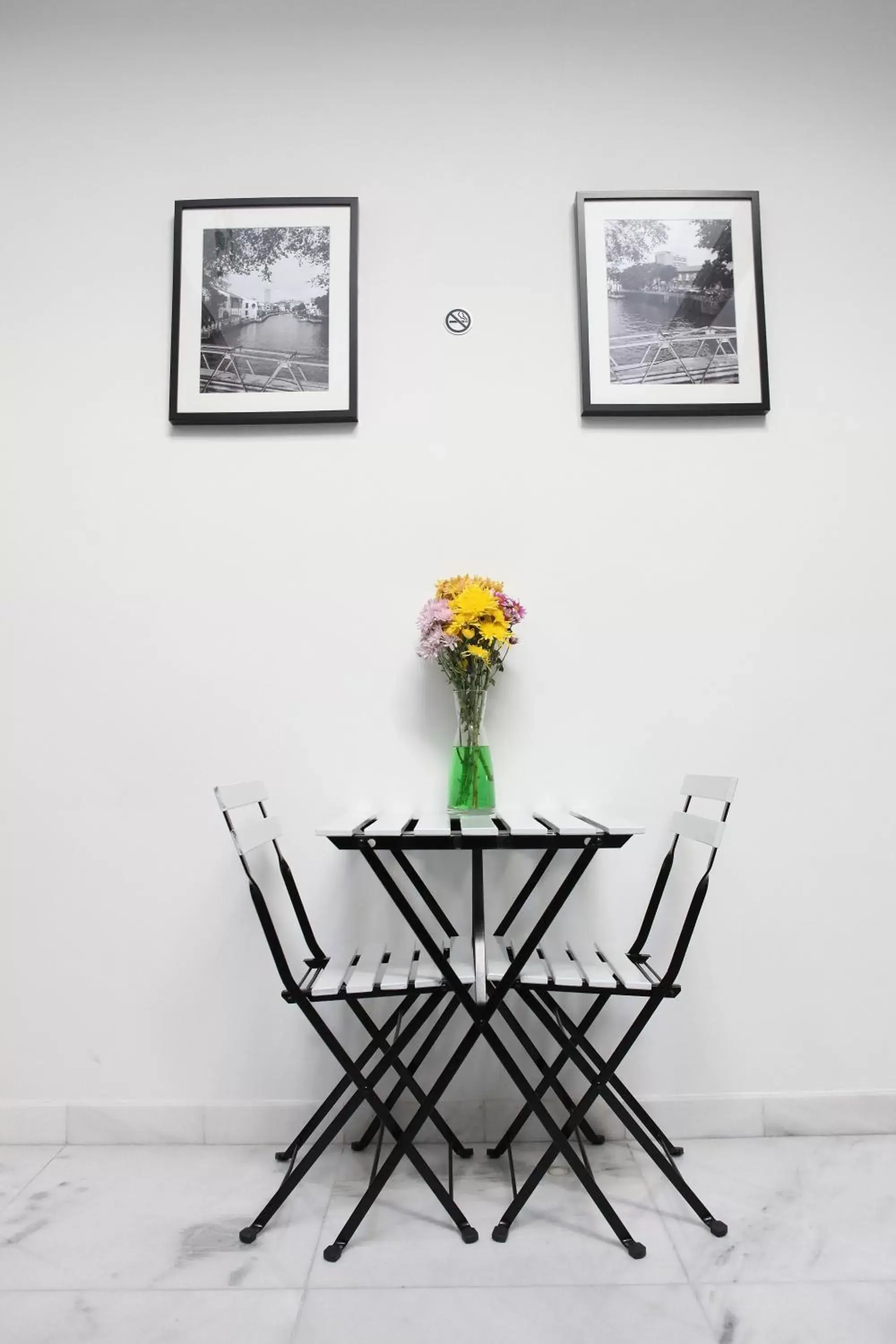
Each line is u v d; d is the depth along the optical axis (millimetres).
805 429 2092
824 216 2145
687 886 1984
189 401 2045
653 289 2092
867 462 2084
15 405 2068
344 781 1994
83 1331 1287
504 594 1940
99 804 1988
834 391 2104
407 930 1960
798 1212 1586
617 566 2053
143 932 1962
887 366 2111
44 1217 1593
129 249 2107
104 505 2051
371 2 2160
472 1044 1580
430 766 1996
